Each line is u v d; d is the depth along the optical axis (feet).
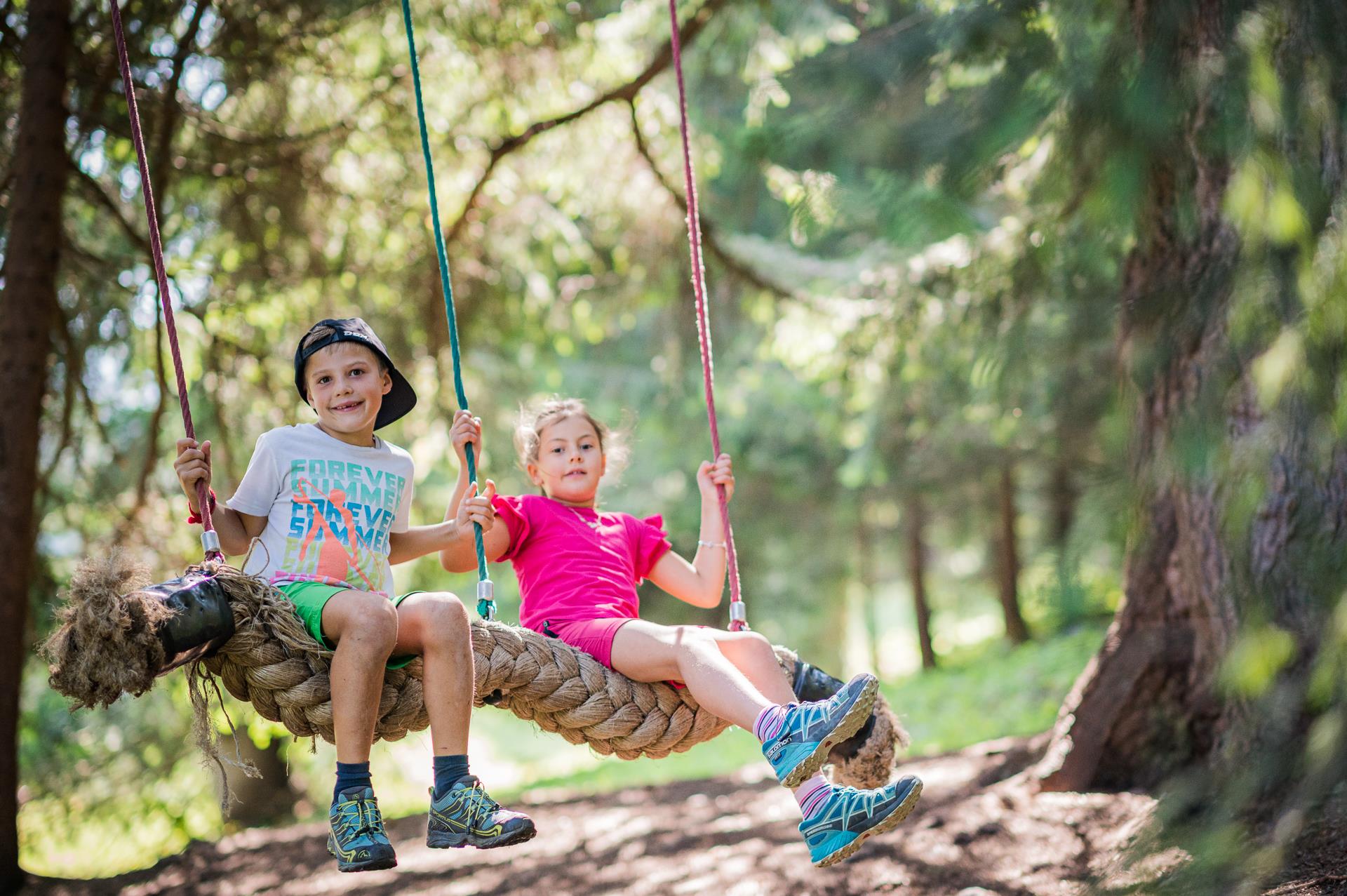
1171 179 13.84
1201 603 16.14
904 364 27.99
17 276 21.02
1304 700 9.38
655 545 13.26
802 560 59.41
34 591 23.00
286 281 25.18
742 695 10.50
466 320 27.81
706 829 20.65
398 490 11.39
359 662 9.86
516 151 26.71
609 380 51.55
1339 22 9.39
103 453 26.40
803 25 25.84
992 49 12.79
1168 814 9.76
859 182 14.74
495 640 10.81
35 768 28.30
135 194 24.21
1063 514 38.06
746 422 50.21
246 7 21.81
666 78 28.32
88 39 21.50
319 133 23.80
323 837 24.14
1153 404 13.48
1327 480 12.73
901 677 53.57
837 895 15.16
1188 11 10.24
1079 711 17.53
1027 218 21.38
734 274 30.91
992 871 14.82
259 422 26.02
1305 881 10.39
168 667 9.60
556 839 21.97
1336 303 8.25
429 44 24.90
